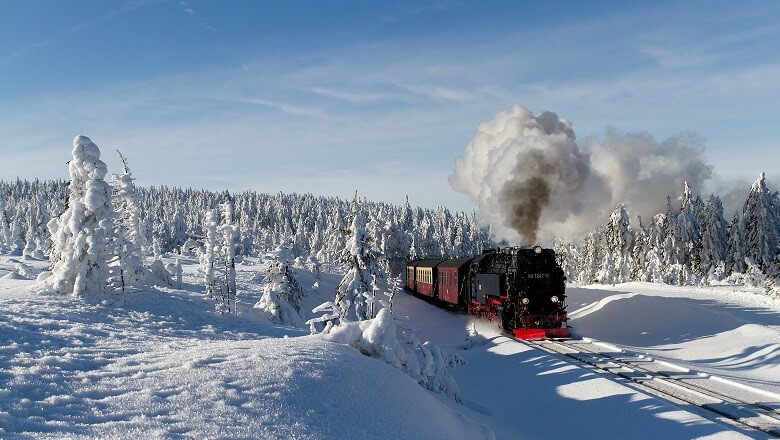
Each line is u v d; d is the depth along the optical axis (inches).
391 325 476.7
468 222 3895.2
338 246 3061.0
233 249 1020.5
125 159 1250.0
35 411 248.7
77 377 313.1
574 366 655.8
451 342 1112.2
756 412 465.1
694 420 446.9
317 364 358.6
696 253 2044.8
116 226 821.2
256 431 255.8
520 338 908.6
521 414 567.5
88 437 221.5
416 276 2103.8
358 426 297.6
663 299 1085.8
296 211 5890.8
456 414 426.0
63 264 797.2
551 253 992.2
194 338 640.4
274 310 1071.6
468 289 1352.1
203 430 245.9
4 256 2011.6
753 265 1785.2
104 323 653.9
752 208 1861.5
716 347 778.2
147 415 258.5
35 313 636.1
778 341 708.7
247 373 327.3
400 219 4175.7
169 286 1210.0
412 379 436.1
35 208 4192.9
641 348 828.6
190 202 6072.8
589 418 513.7
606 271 2322.8
